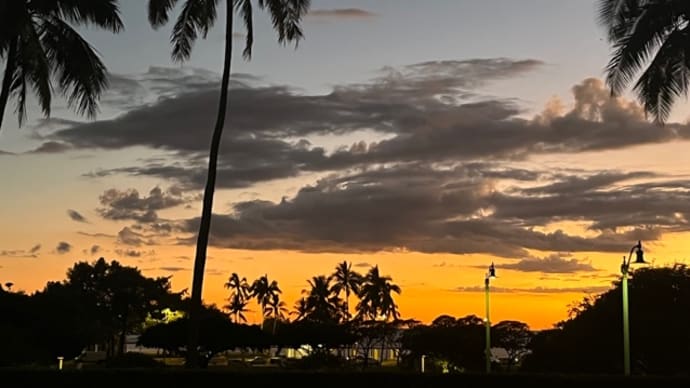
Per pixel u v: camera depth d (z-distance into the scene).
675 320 52.62
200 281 29.70
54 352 57.53
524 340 87.00
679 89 28.03
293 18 31.67
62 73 31.05
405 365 87.12
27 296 59.41
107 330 89.88
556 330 60.44
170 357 79.81
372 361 97.06
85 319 62.59
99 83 31.30
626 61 27.81
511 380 24.16
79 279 103.75
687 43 27.12
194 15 31.09
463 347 84.00
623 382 23.64
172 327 64.81
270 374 24.75
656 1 27.39
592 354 55.44
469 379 24.28
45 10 30.36
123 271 104.94
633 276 55.31
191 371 24.89
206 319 67.62
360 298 114.56
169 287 109.12
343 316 115.81
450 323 88.56
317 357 81.12
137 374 24.78
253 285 129.88
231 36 31.69
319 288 116.69
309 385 24.64
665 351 52.66
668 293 53.59
